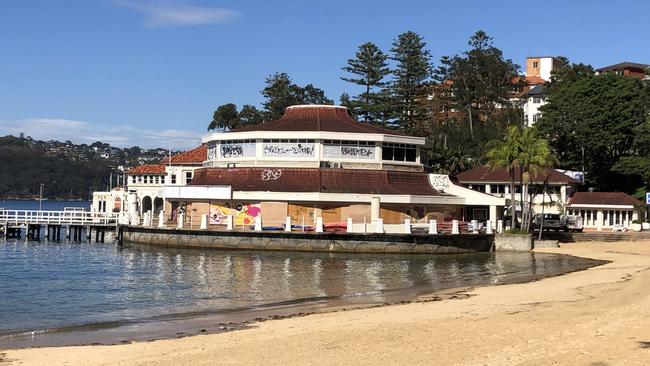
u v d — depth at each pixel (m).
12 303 40.59
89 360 23.53
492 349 23.45
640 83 118.25
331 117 97.88
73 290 46.28
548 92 141.12
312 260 65.25
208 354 23.98
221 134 91.62
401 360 22.38
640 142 106.38
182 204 85.62
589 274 50.88
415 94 148.75
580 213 99.25
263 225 80.75
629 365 20.89
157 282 50.25
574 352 22.56
